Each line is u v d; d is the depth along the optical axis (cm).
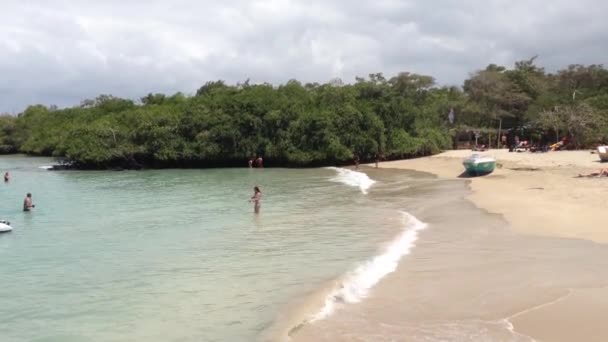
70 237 2398
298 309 1276
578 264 1538
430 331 1096
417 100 8656
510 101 8231
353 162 7075
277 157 7281
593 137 6006
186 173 6644
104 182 5509
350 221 2498
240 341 1110
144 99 10681
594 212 2325
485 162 4281
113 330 1203
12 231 2598
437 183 4034
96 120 9019
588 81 9094
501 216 2389
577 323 1102
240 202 3453
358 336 1089
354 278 1510
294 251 1920
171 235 2359
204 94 9356
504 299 1266
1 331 1211
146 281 1600
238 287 1496
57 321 1271
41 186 5141
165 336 1154
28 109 14000
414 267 1602
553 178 3662
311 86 8862
